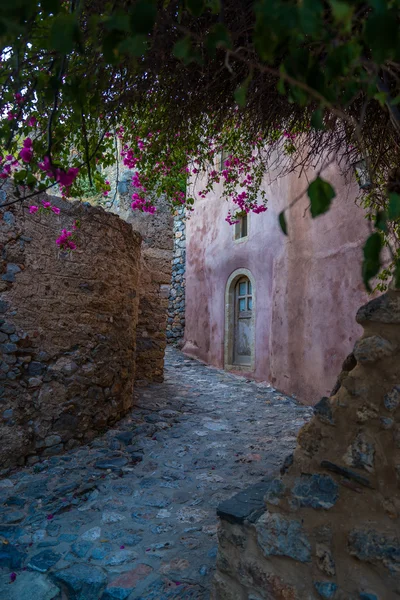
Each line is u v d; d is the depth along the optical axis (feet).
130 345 17.62
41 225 13.50
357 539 5.16
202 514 10.30
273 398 22.22
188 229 36.68
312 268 21.36
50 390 13.42
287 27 2.46
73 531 9.64
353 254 18.12
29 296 13.03
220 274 31.40
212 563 8.37
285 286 24.00
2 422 12.12
